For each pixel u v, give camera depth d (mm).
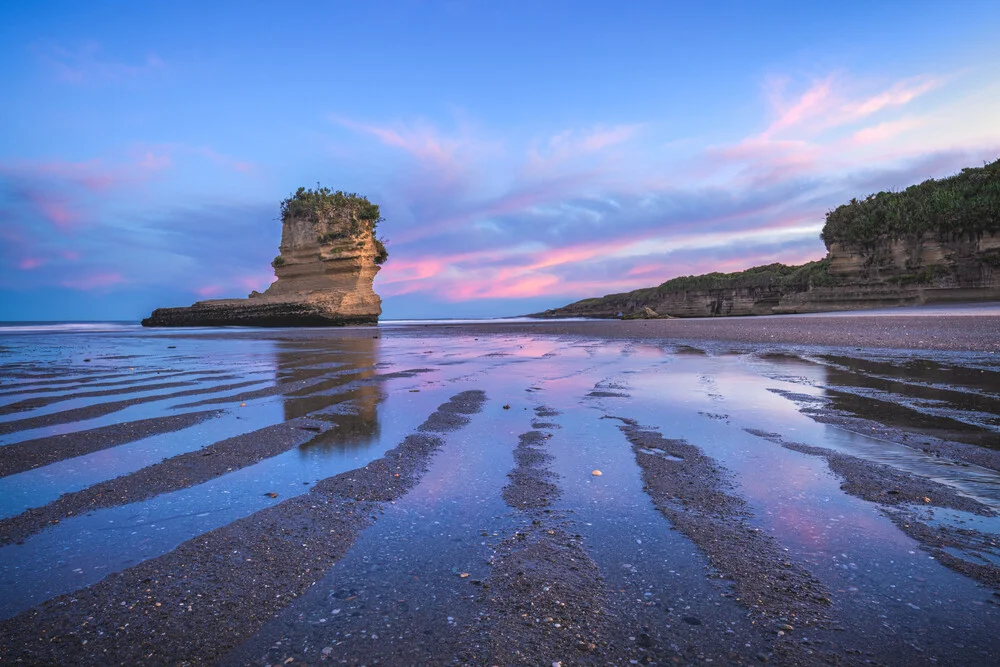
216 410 7840
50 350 21359
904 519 3643
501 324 59281
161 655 2305
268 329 49531
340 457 5395
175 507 4039
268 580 2951
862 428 6301
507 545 3377
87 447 5723
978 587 2754
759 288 97875
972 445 5473
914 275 59688
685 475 4680
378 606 2691
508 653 2303
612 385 10156
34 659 2264
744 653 2279
